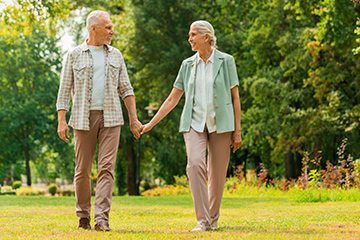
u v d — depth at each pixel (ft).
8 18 53.01
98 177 16.51
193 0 98.63
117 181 118.42
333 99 63.67
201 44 17.15
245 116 78.89
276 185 57.98
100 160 16.51
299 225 17.70
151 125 17.81
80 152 16.66
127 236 13.70
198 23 17.21
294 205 34.30
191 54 97.86
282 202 38.47
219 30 95.55
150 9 99.81
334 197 38.19
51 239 13.19
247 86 78.59
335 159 65.72
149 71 99.81
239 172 62.39
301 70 73.31
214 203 17.08
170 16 100.58
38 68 145.89
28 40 144.77
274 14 76.38
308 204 34.91
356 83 62.03
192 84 17.12
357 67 59.82
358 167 42.27
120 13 113.39
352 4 50.55
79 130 16.60
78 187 16.69
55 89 147.43
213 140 16.94
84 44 17.24
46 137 148.15
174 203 39.32
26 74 144.36
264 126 75.20
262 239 12.98
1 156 145.89
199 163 16.29
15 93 147.02
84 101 16.65
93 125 16.67
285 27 78.59
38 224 18.89
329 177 43.70
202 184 16.22
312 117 65.77
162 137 113.09
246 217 23.17
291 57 72.33
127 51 101.71
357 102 66.03
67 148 150.71
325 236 13.47
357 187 41.37
